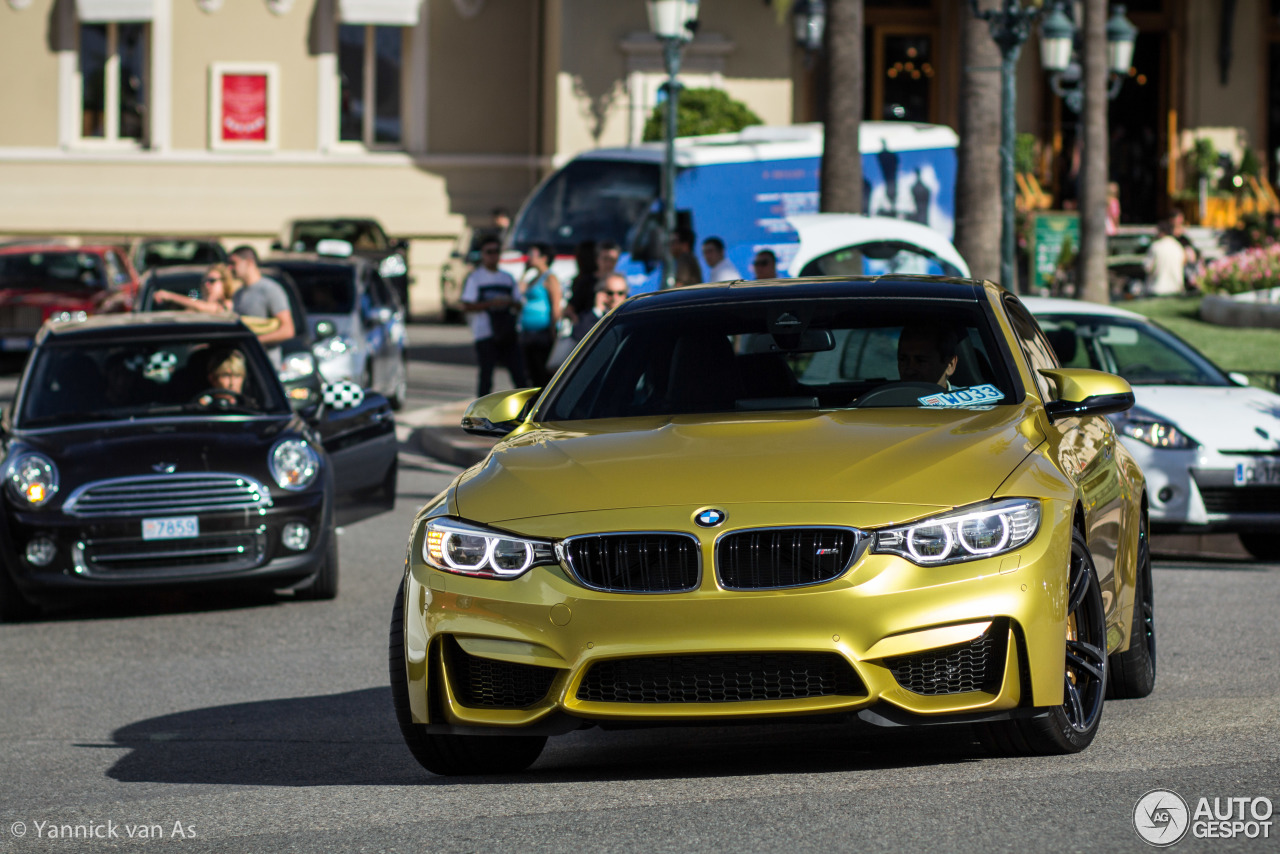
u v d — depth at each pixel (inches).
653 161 1438.2
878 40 2133.4
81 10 2218.3
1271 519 651.5
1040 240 1534.2
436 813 313.4
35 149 2230.6
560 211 1455.5
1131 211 2144.4
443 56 2219.5
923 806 297.6
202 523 596.1
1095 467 366.0
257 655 529.3
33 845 309.6
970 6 1040.2
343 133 2240.4
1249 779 311.9
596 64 2032.5
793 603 301.0
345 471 713.0
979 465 320.5
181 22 2222.0
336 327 1160.8
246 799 340.2
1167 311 1455.5
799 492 310.5
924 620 302.4
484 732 319.9
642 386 380.8
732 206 1441.9
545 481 327.9
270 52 2223.2
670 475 320.8
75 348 658.2
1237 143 2117.4
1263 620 529.3
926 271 1039.6
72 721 443.5
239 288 917.8
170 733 423.8
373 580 667.4
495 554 317.4
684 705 305.7
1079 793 303.0
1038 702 311.1
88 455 602.9
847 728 390.9
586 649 306.8
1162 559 684.1
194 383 652.1
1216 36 2106.3
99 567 593.3
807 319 388.2
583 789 326.3
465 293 1096.2
